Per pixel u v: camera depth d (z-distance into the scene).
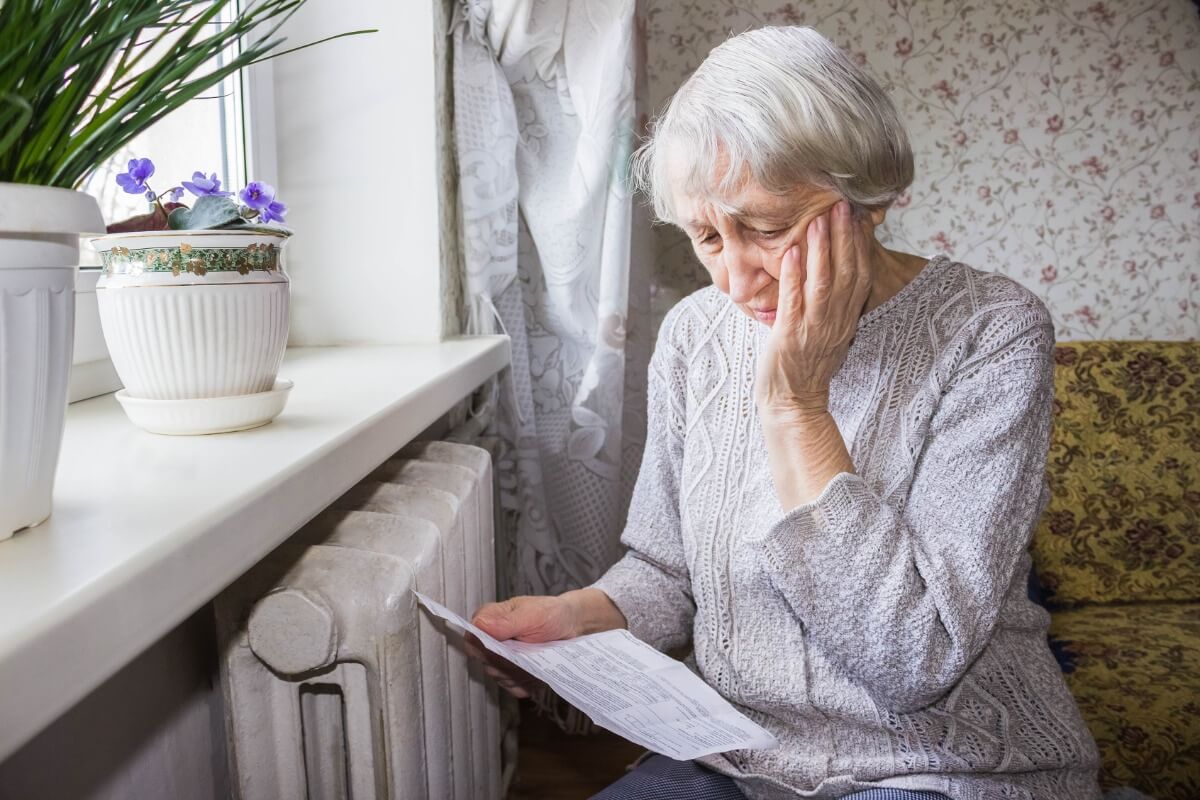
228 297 0.67
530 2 1.47
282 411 0.78
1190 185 2.27
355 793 0.71
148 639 0.41
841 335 0.80
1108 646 1.57
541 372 1.77
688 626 1.07
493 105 1.55
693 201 0.80
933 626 0.76
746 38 0.80
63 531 0.45
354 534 0.78
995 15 2.21
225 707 0.70
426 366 1.16
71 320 0.45
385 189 1.48
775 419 0.82
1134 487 1.86
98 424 0.76
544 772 1.74
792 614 0.89
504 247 1.61
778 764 0.87
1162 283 2.31
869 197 0.77
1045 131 2.25
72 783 0.65
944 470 0.83
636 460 1.87
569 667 0.82
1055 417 1.92
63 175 0.45
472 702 1.00
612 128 1.57
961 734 0.82
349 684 0.69
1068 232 2.29
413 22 1.44
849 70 0.77
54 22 0.39
